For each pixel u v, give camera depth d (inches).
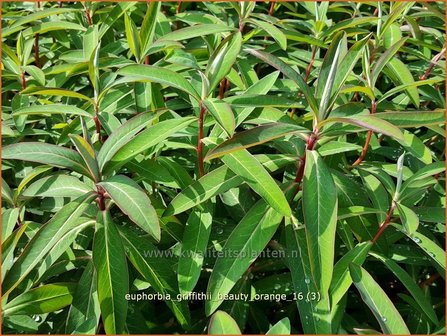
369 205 94.9
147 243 89.6
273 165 88.7
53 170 118.3
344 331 93.4
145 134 83.9
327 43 124.1
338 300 83.4
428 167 89.0
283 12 157.2
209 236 97.7
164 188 101.3
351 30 122.4
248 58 130.6
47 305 84.1
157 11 104.8
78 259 91.5
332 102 80.5
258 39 144.5
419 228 97.5
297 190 91.5
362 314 107.7
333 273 86.4
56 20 133.6
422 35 125.7
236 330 69.1
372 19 115.3
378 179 97.5
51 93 91.7
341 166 107.7
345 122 74.7
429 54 130.7
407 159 111.0
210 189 85.8
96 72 92.9
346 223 95.0
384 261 89.9
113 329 76.4
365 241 92.7
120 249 79.9
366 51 103.7
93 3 127.3
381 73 140.3
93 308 83.7
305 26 134.2
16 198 91.2
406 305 105.6
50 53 133.7
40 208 101.4
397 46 97.5
